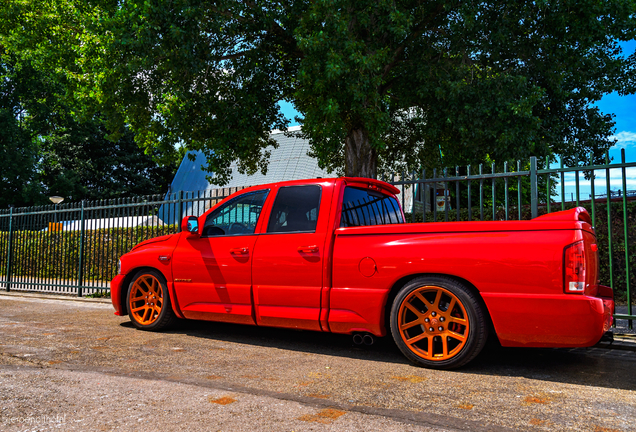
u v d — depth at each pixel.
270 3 12.44
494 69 12.41
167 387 3.22
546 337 3.51
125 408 2.78
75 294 9.94
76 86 15.99
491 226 3.78
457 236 3.88
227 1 11.26
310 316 4.41
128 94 12.51
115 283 5.95
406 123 16.27
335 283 4.34
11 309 7.65
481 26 12.05
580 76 13.30
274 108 14.53
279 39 13.25
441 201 15.58
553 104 14.31
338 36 10.00
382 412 2.78
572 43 12.51
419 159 16.86
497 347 4.81
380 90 13.70
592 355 4.49
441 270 3.85
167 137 14.16
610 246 5.36
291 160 24.06
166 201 8.73
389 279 4.07
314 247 4.47
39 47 17.67
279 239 4.72
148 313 5.81
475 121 11.44
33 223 10.88
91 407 2.79
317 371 3.80
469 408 2.89
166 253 5.52
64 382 3.30
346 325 4.25
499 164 12.38
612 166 5.30
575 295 3.43
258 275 4.77
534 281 3.55
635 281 8.91
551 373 3.81
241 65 13.28
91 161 42.25
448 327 3.91
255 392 3.15
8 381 3.30
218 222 5.32
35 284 10.35
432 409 2.86
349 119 12.21
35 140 36.53
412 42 13.01
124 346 4.68
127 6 10.96
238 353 4.48
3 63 29.94
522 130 11.52
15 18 17.22
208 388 3.22
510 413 2.81
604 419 2.72
